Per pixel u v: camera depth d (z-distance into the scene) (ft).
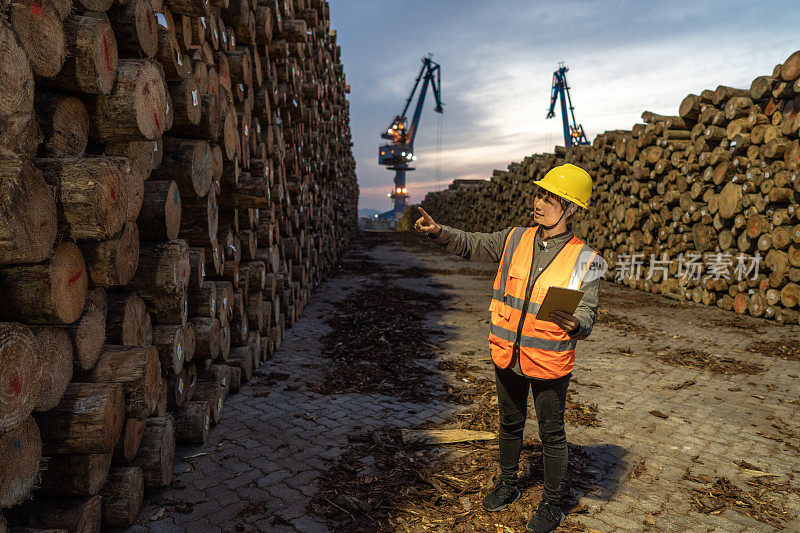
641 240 34.96
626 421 12.45
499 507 8.38
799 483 9.59
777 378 16.07
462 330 22.45
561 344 7.29
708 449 11.00
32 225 4.86
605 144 39.06
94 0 6.79
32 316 5.58
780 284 23.90
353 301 29.25
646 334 21.91
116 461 7.84
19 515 6.38
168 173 9.66
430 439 10.90
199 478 9.36
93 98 6.79
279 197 18.98
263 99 17.35
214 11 12.83
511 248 7.98
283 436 11.25
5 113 4.55
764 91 24.52
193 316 11.41
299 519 8.11
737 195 25.99
